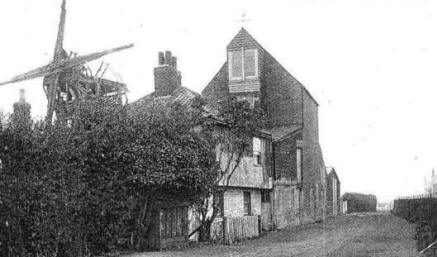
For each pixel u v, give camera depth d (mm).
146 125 20547
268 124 42781
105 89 27953
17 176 15641
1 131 15297
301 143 41844
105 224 19469
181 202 22891
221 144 26609
